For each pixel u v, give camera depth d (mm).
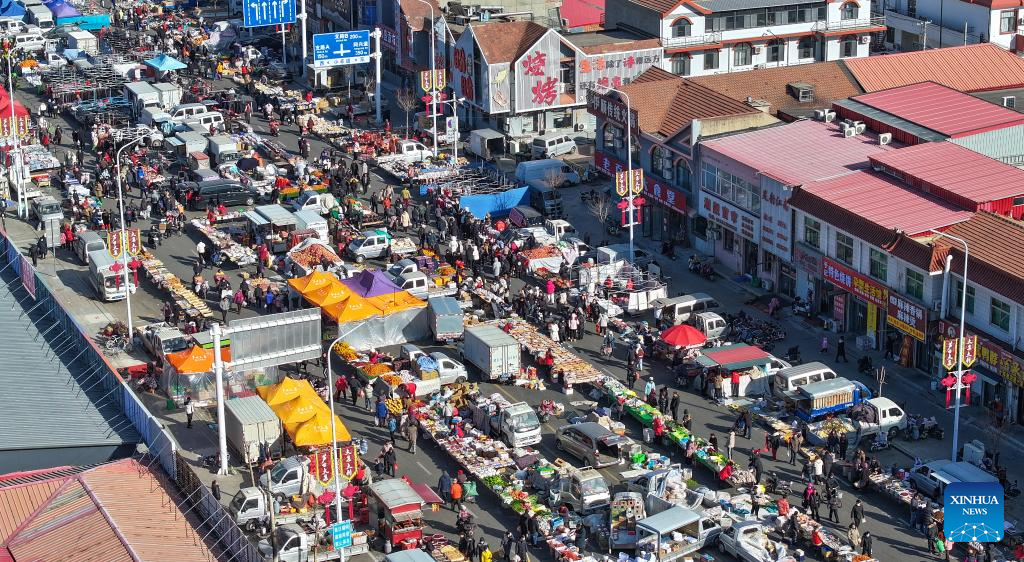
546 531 78438
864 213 98938
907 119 114688
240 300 110250
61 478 79500
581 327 105625
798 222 105625
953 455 84500
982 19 161250
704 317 102188
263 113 163000
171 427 92125
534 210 126250
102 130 152125
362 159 143875
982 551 75250
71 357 95188
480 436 89125
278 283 114000
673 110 125188
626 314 108562
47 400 88500
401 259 117062
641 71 151125
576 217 130125
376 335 103125
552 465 85188
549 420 92375
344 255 121500
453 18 164125
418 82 162250
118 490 78500
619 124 125250
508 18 166000
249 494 80000
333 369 100125
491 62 145375
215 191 132375
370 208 130875
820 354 100562
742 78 134875
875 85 136250
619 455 86500
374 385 96000
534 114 149125
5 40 187500
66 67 177000
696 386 96625
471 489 82688
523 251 117625
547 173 133375
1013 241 92062
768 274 111438
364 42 157125
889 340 99500
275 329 93125
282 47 181625
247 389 95000
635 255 116000
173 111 154125
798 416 91125
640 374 98500
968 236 94312
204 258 120625
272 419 87000
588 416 90000
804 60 158500
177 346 99188
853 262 100375
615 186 119938
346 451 77812
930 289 93312
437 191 132500
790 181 105375
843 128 116625
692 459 86312
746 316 105438
